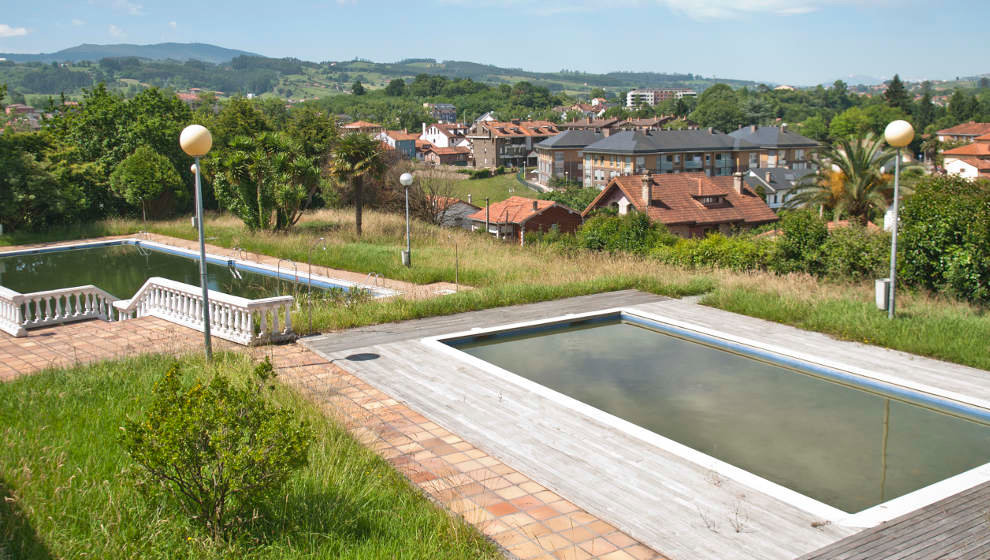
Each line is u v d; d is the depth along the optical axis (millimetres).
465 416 7684
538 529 5352
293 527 5082
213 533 4957
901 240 13523
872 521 5410
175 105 42812
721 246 18438
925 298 12633
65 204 32094
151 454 4809
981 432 7523
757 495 5875
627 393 8945
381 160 27328
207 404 5031
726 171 87562
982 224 12430
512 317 12766
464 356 9953
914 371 9172
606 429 7301
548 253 21078
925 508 5598
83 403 7879
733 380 9445
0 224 30219
